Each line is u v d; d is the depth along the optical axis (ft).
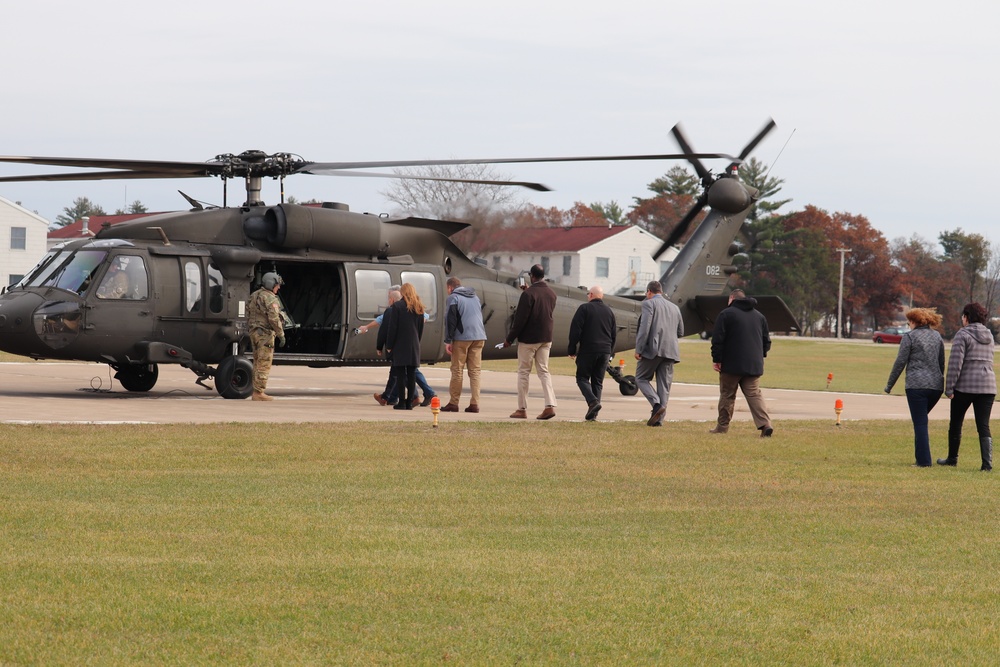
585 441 110.52
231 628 46.03
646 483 85.30
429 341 164.35
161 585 51.78
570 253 599.57
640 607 50.55
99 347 140.36
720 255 197.57
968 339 100.12
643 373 129.08
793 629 47.83
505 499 76.74
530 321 132.67
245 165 148.25
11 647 42.88
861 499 80.74
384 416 131.13
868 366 355.77
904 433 127.24
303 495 76.07
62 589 50.57
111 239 144.87
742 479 88.58
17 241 534.78
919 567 59.77
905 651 45.21
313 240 152.87
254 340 146.30
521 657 43.55
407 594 51.47
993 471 98.17
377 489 79.41
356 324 156.25
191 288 145.79
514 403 162.30
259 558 57.57
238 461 90.12
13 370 199.62
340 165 141.59
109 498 72.64
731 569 58.29
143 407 131.75
